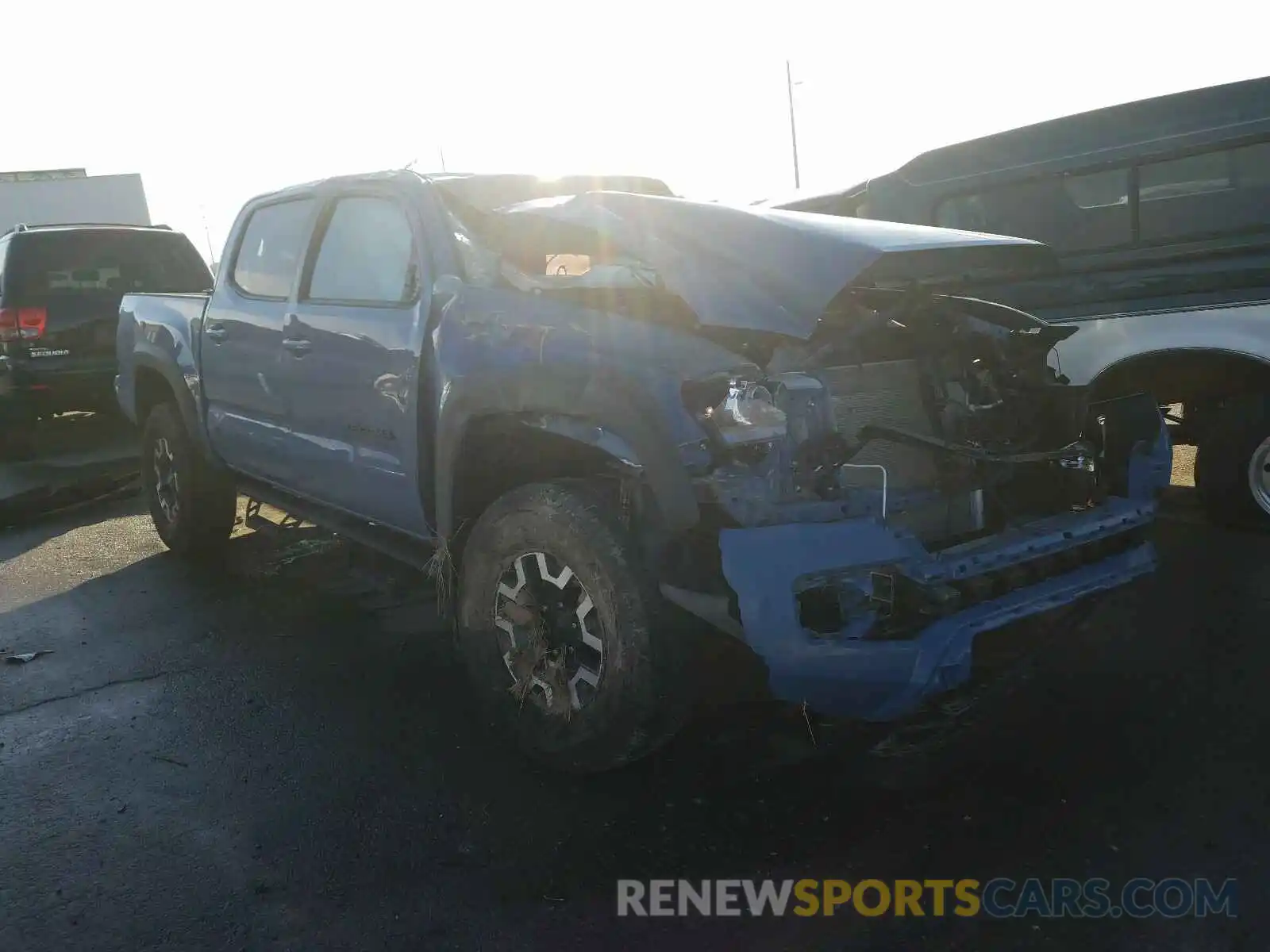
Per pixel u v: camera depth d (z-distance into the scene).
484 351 3.57
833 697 2.92
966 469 3.48
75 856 3.14
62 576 6.06
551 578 3.39
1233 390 5.51
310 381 4.52
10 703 4.29
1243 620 4.45
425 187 4.18
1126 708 3.76
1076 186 5.93
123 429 10.95
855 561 2.87
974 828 3.10
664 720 3.19
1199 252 5.38
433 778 3.51
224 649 4.78
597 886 2.90
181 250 10.48
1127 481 3.61
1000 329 3.72
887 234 3.53
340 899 2.89
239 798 3.44
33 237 9.51
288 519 6.19
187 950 2.71
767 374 3.10
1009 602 3.10
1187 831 3.01
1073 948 2.59
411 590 5.45
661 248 3.46
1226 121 5.39
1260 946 2.55
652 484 2.99
